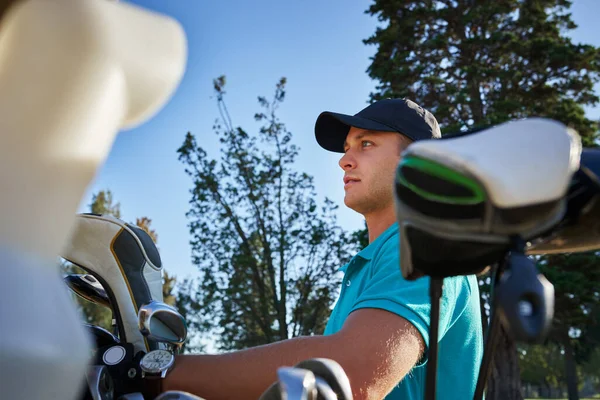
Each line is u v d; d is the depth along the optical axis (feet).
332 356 3.23
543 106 59.72
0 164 1.30
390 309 3.50
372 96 59.72
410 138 5.71
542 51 59.41
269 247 55.57
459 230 1.71
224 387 2.95
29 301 1.27
